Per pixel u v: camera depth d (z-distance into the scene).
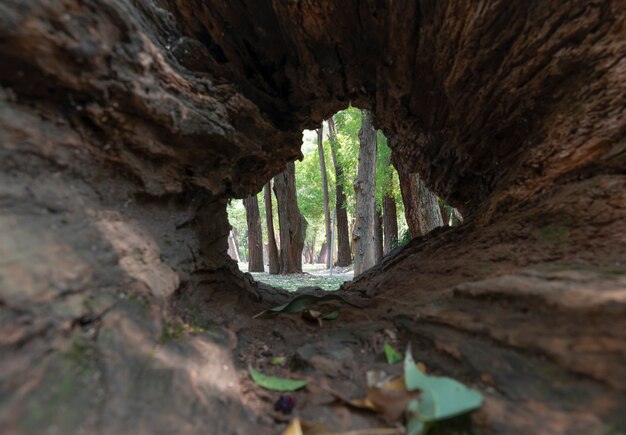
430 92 3.76
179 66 2.82
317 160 24.81
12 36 1.33
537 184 2.71
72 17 1.54
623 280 1.51
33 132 1.47
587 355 1.25
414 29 3.10
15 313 1.06
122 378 1.24
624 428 1.03
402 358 1.94
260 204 29.28
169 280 1.98
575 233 2.21
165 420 1.18
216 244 3.64
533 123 2.93
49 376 1.06
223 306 2.81
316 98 4.36
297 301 3.31
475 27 2.66
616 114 2.29
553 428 1.12
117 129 1.92
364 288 4.61
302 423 1.34
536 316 1.55
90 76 1.68
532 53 2.62
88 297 1.38
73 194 1.61
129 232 1.86
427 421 1.26
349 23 3.25
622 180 2.20
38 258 1.23
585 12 2.30
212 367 1.63
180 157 2.57
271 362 2.04
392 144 6.11
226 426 1.32
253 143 3.63
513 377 1.40
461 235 3.42
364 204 9.04
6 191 1.27
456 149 4.25
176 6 3.14
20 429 0.91
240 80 3.57
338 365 1.91
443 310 2.11
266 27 3.38
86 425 1.03
